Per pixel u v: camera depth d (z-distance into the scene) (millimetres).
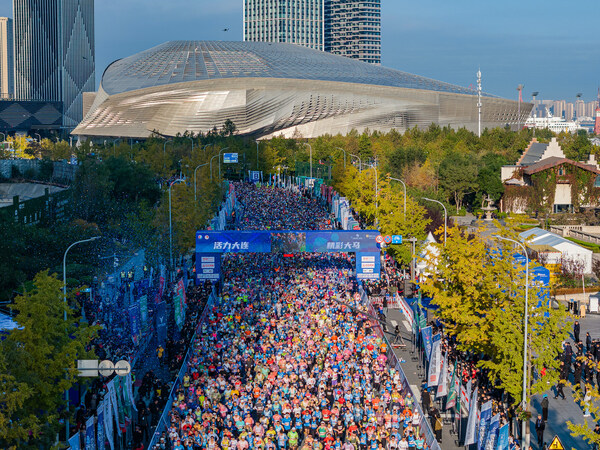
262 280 80562
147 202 125750
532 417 48125
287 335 58594
